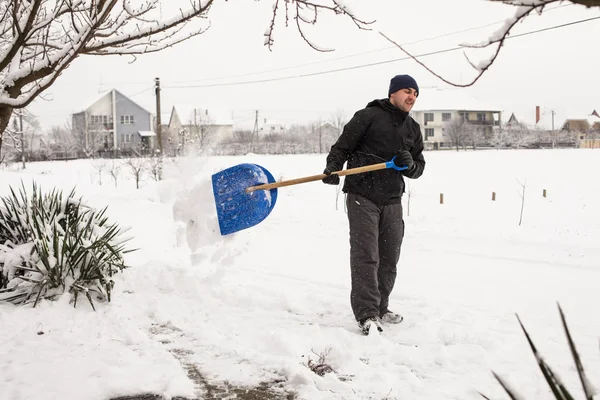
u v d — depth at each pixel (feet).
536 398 10.87
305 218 46.09
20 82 14.03
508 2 5.62
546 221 44.52
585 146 217.56
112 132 242.99
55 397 11.09
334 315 16.80
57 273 17.33
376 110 15.99
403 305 18.10
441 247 31.19
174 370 12.46
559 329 15.20
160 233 34.45
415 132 16.42
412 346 14.10
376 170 15.80
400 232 16.31
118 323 15.67
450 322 16.06
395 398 11.23
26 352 13.48
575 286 21.17
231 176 16.99
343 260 26.53
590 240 33.94
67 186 68.03
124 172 102.32
